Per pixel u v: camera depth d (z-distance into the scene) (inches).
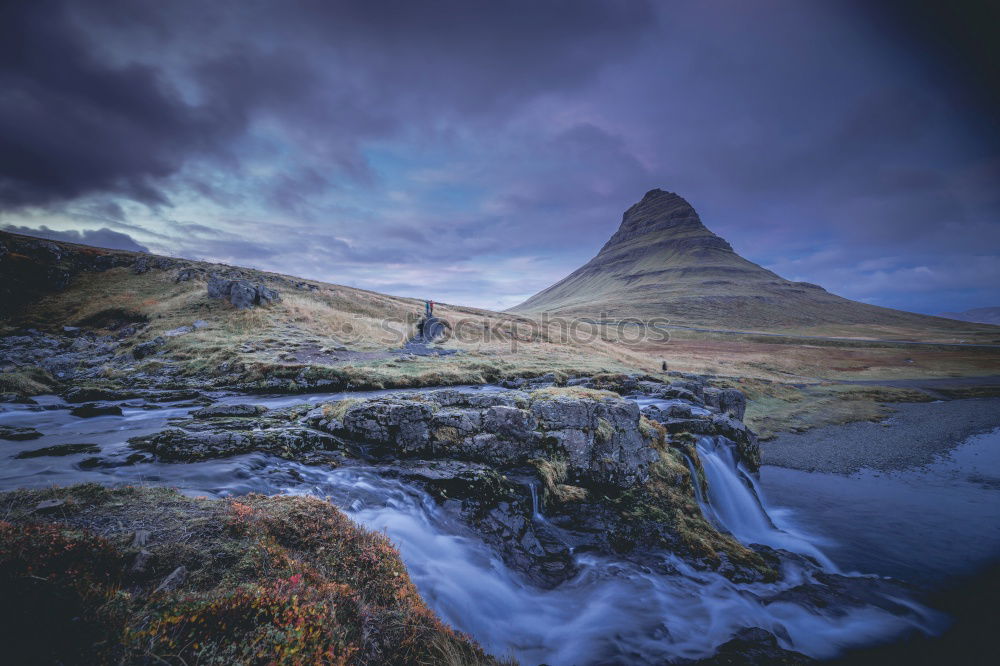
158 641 156.5
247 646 165.5
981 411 1815.9
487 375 1243.8
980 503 829.2
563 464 600.4
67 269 1987.0
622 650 355.6
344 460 534.9
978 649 412.2
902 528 713.6
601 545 509.7
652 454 674.2
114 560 205.8
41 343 1283.2
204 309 1614.2
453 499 491.2
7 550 179.2
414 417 589.9
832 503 829.2
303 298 2224.4
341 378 1026.1
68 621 156.0
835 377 2807.6
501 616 369.7
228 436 516.4
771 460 1126.4
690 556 520.1
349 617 218.7
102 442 532.4
